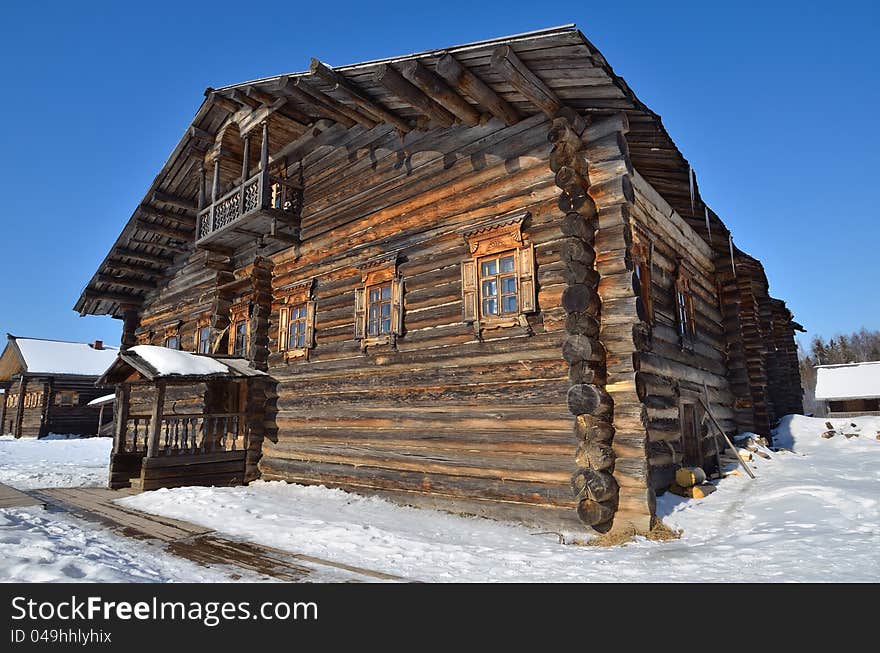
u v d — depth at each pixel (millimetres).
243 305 12688
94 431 32812
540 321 7176
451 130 8664
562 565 4980
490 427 7434
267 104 10500
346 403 9539
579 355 6422
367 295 9562
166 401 14336
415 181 9109
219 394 12570
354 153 10422
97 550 5355
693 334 9672
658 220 8781
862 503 6141
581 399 6336
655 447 6992
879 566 4219
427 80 7113
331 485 9391
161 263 16328
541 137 7508
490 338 7641
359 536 6211
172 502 8383
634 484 6109
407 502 8172
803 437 12523
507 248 7594
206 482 10414
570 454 6645
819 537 5125
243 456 10922
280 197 12000
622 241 6660
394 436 8602
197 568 5043
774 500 6711
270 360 11453
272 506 8125
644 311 7070
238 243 12703
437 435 8008
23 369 32188
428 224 8766
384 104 8750
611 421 6406
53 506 8250
